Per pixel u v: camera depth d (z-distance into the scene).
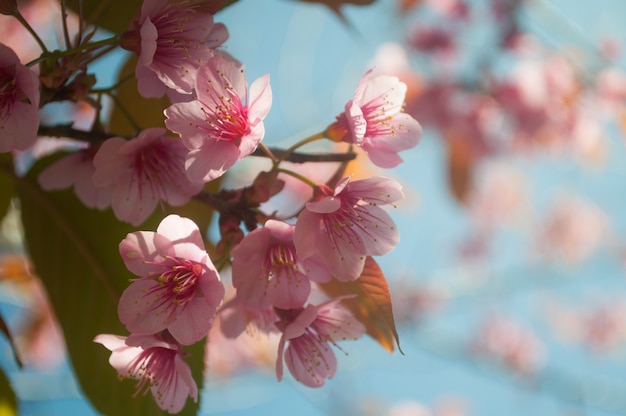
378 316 0.52
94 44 0.50
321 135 0.52
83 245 0.55
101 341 0.49
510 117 1.24
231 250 0.50
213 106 0.50
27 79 0.48
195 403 0.52
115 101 0.52
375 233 0.51
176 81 0.51
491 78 1.21
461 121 1.21
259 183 0.51
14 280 0.79
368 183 0.51
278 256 0.51
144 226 0.55
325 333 0.52
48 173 0.54
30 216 0.56
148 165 0.52
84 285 0.55
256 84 0.50
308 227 0.50
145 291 0.49
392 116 0.52
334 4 0.60
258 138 0.50
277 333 0.53
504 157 1.33
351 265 0.51
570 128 1.25
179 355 0.50
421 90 1.19
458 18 1.21
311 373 0.52
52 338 1.14
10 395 0.55
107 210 0.55
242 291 0.50
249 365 1.51
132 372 0.51
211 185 0.57
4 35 0.71
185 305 0.50
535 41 1.23
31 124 0.49
